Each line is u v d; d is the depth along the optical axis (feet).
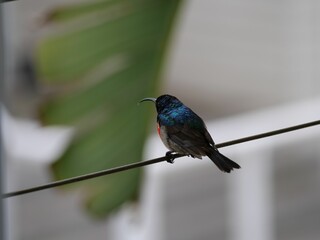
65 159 34.09
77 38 33.68
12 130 51.11
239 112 56.18
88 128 34.09
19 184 50.55
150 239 50.72
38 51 33.96
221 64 56.75
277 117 55.52
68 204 51.01
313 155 54.60
